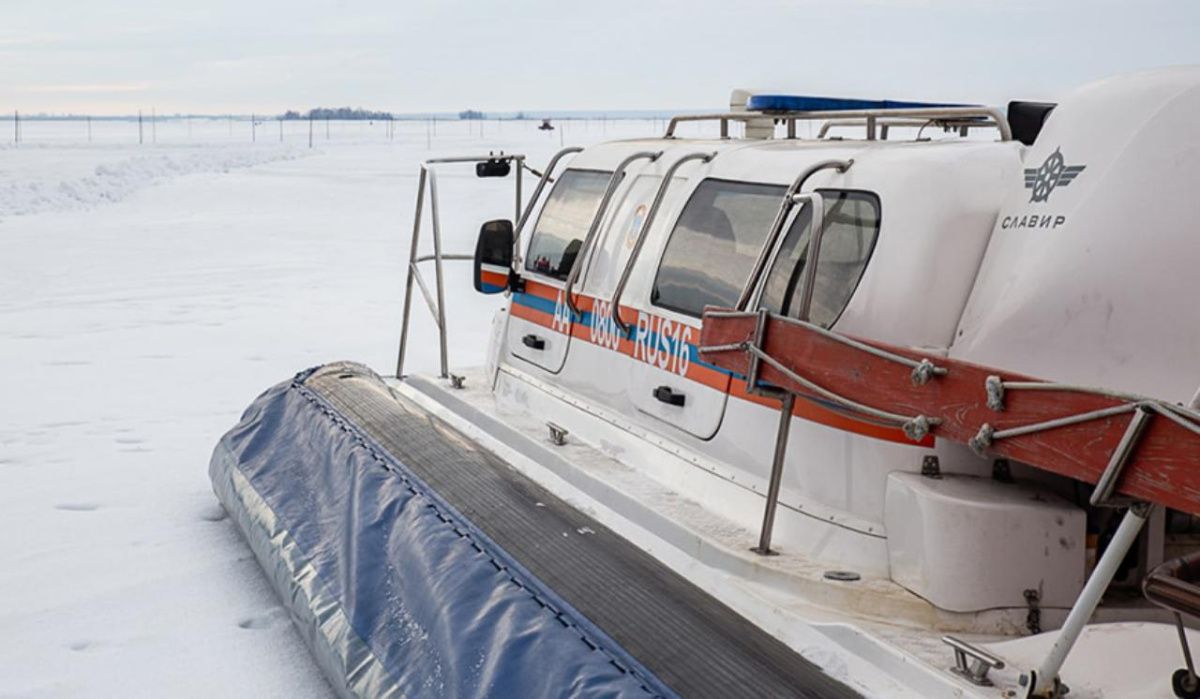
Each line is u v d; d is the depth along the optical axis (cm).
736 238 422
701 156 466
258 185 3844
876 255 353
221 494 545
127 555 537
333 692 405
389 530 414
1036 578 314
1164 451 224
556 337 544
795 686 280
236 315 1248
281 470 515
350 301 1359
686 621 316
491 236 567
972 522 312
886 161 366
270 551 461
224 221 2470
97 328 1164
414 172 4972
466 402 605
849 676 300
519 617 330
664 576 352
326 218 2541
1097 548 332
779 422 372
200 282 1511
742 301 366
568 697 290
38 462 695
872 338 347
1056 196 313
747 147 450
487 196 3147
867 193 365
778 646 309
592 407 505
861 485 351
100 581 505
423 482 441
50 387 902
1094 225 298
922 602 323
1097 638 282
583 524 393
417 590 371
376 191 3497
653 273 467
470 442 492
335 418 524
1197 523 348
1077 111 315
